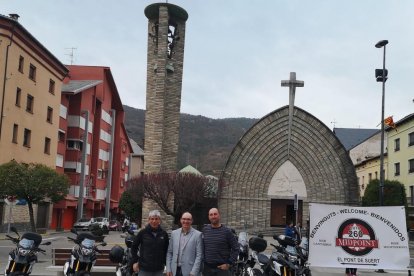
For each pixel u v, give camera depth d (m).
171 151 31.94
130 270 10.84
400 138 48.38
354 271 14.34
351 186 37.25
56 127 45.03
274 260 11.01
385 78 25.00
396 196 34.66
